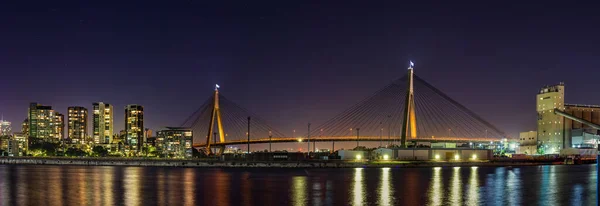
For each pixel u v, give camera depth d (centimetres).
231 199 8525
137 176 13638
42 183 11325
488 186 10644
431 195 9075
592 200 8519
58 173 15200
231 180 12144
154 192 9469
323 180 12062
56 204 7938
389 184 11019
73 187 10388
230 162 19262
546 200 8500
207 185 10812
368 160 18988
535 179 12525
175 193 9325
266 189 10012
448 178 12744
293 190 9812
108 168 18825
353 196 8925
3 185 10819
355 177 13088
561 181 11931
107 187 10388
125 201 8269
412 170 16450
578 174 14525
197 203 8088
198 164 19950
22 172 15888
